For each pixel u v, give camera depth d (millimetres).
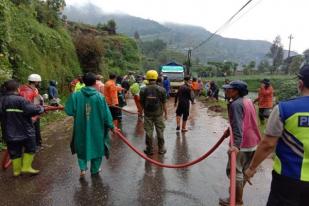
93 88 7133
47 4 25016
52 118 14672
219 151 9742
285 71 86438
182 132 12648
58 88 20531
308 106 3357
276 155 3516
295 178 3318
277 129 3406
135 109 19984
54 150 9609
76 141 7156
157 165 8258
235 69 88500
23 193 6453
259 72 92938
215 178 7410
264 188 6855
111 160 8672
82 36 30047
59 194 6422
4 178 7199
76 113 7070
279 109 3410
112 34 53188
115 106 12164
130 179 7262
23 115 7102
